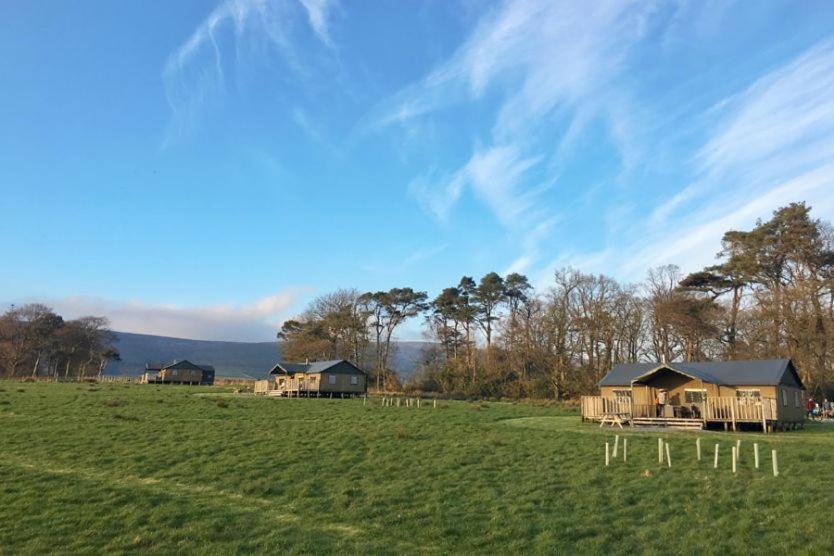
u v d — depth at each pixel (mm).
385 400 60781
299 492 18922
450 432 31859
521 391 80875
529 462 23656
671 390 43219
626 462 23406
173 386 84375
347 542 14445
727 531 14891
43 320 127750
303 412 43594
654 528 15305
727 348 68688
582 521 15898
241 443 27094
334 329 103250
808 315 59031
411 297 105500
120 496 17906
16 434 28969
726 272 67938
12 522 15422
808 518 15555
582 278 79188
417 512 16828
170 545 14070
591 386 73938
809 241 60406
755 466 22266
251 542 14305
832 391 57594
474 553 13844
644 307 76750
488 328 101250
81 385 71500
